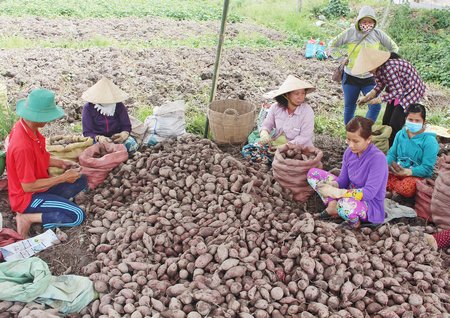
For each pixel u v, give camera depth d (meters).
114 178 4.97
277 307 3.37
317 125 7.00
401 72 5.27
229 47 12.23
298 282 3.52
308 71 10.05
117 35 13.20
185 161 5.05
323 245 3.79
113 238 4.15
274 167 4.91
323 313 3.28
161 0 19.89
